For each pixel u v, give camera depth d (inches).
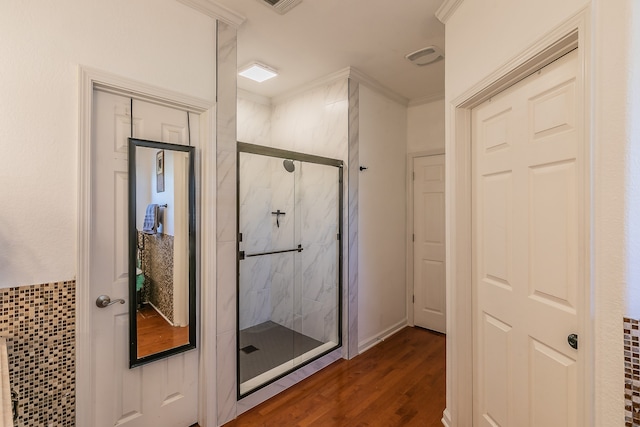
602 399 38.2
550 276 51.4
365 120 123.4
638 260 35.8
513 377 60.3
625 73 36.2
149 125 70.0
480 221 70.7
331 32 91.6
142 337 67.9
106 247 64.3
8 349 53.2
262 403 87.7
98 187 63.2
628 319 35.7
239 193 92.3
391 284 139.3
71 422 58.7
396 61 108.6
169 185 71.8
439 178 139.8
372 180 127.5
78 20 58.9
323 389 94.8
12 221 53.2
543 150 52.6
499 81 58.5
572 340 46.0
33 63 54.4
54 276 56.8
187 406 76.0
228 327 80.4
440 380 99.7
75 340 58.9
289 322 113.6
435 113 140.2
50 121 56.1
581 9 40.6
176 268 73.2
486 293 68.6
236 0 76.4
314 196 117.6
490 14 60.7
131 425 67.7
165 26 70.0
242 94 134.3
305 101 130.3
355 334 118.3
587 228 39.9
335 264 118.1
